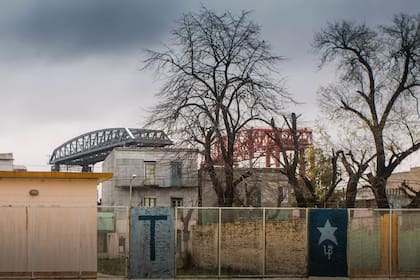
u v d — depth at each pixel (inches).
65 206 903.1
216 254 947.3
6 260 887.1
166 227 923.4
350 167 1422.2
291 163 1617.9
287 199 1838.1
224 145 1338.6
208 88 1363.2
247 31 1369.3
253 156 1395.2
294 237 952.3
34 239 895.7
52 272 895.1
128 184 2407.7
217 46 1359.5
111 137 4303.6
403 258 967.6
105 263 918.4
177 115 1330.0
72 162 4906.5
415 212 986.1
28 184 940.6
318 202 1451.8
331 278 944.3
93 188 956.0
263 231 947.3
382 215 975.0
